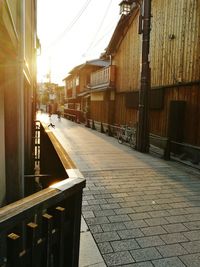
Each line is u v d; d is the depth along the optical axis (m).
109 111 18.72
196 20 9.49
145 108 11.06
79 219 2.56
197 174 7.72
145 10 10.55
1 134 4.74
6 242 1.76
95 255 3.43
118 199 5.49
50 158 5.48
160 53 12.08
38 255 2.00
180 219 4.62
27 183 6.91
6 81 3.72
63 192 2.23
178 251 3.61
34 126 12.49
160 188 6.32
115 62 18.39
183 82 10.27
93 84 23.36
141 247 3.67
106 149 11.66
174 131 10.30
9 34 2.62
